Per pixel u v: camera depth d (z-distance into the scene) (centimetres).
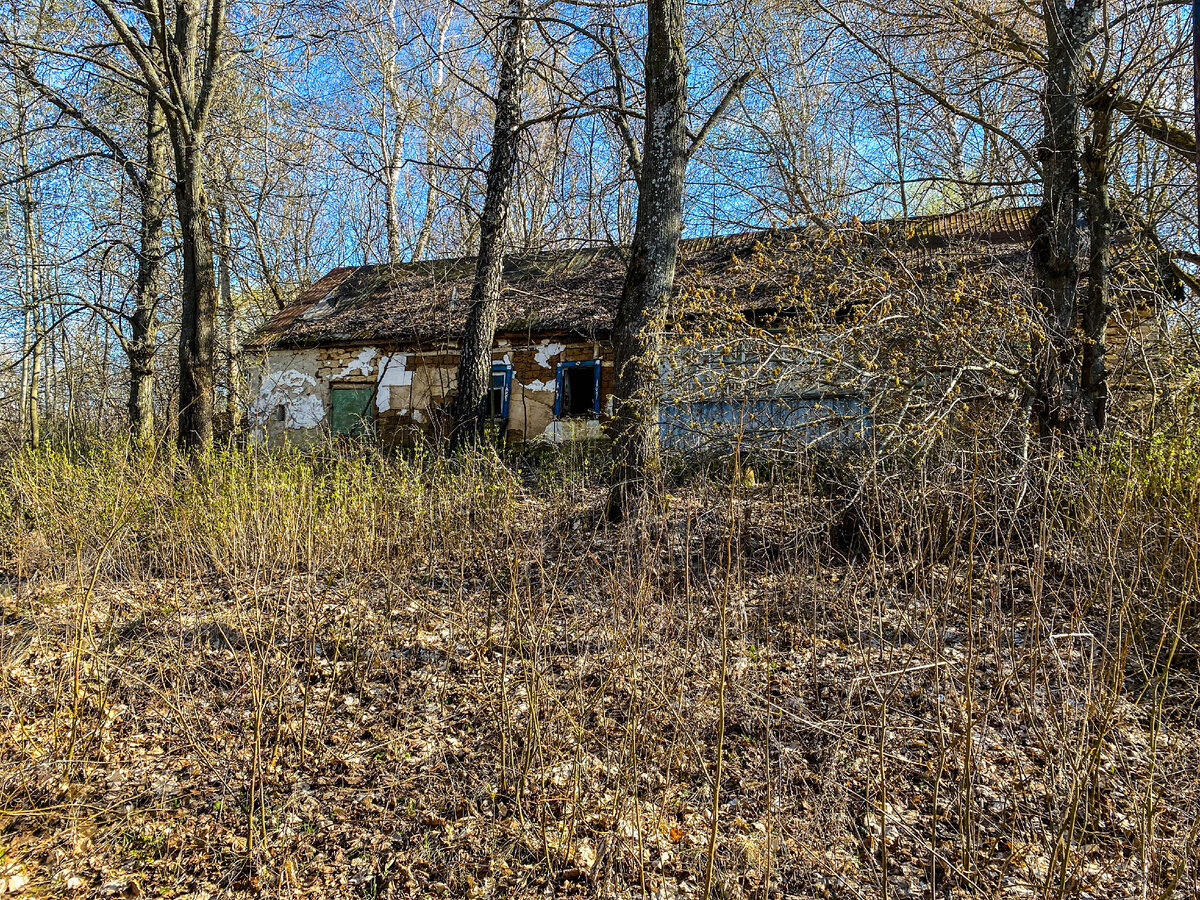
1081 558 476
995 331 630
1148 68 629
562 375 1372
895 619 509
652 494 643
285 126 1311
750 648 499
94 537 704
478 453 877
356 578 634
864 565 554
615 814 360
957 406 594
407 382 1455
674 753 403
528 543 646
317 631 548
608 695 454
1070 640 429
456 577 650
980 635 461
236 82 1326
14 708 452
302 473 765
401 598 609
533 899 327
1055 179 688
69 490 782
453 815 379
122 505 717
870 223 705
